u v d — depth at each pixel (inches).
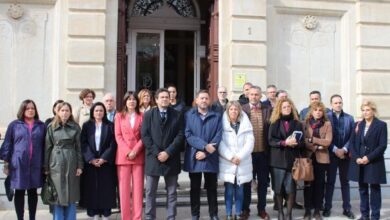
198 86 456.8
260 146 288.7
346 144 302.2
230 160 269.7
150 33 457.1
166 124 259.4
